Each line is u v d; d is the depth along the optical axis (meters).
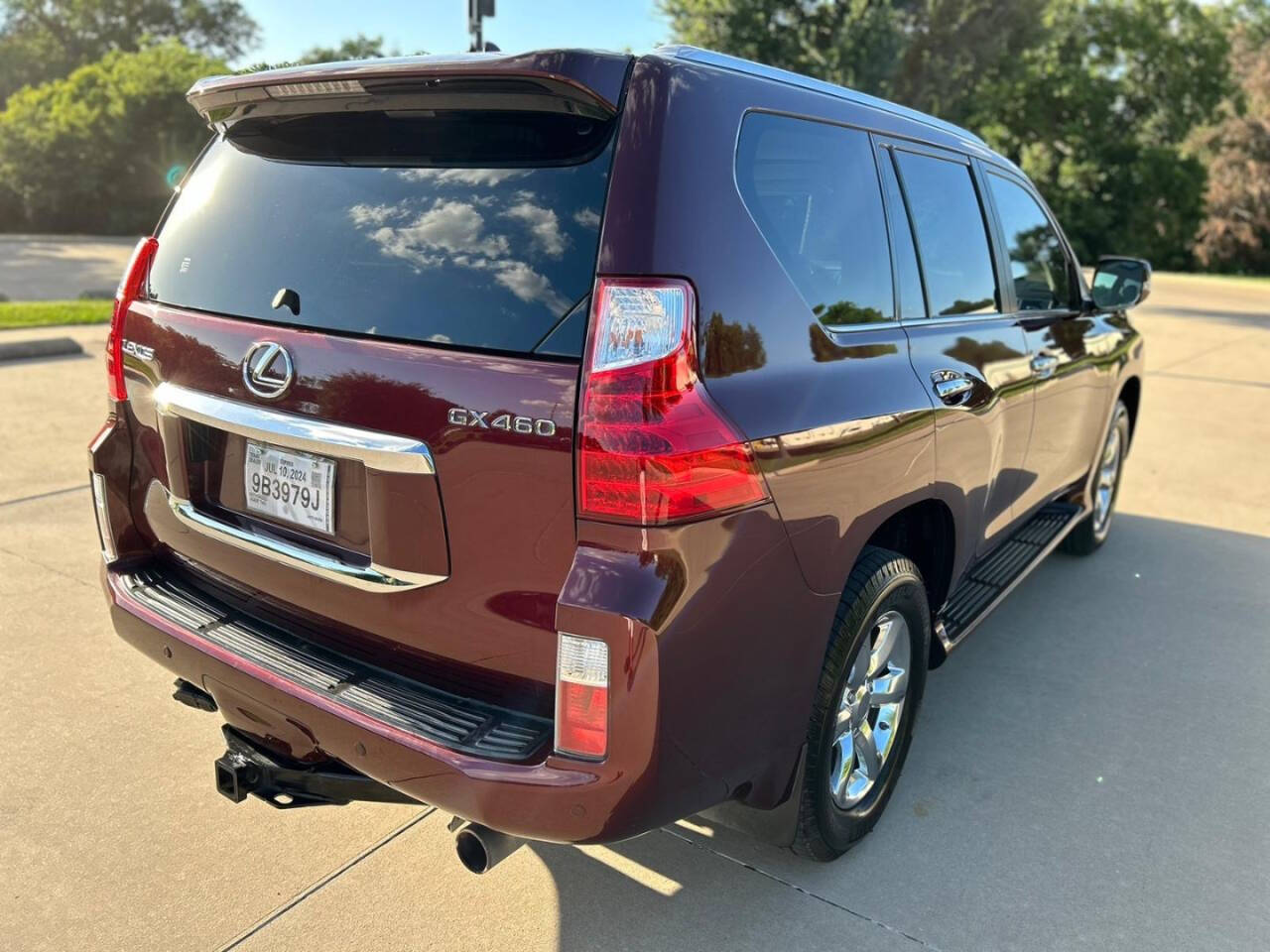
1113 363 4.51
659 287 1.78
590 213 1.85
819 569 2.16
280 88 2.21
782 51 25.41
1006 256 3.47
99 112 33.22
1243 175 39.94
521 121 1.97
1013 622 4.27
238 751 2.36
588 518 1.79
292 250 2.22
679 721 1.85
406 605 2.04
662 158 1.85
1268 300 21.77
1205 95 41.53
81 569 4.39
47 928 2.32
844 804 2.58
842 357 2.29
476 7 6.02
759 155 2.13
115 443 2.62
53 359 9.52
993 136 39.81
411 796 1.96
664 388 1.77
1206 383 10.61
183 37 57.53
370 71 2.00
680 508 1.78
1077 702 3.55
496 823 1.87
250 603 2.43
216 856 2.60
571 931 2.36
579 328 1.80
